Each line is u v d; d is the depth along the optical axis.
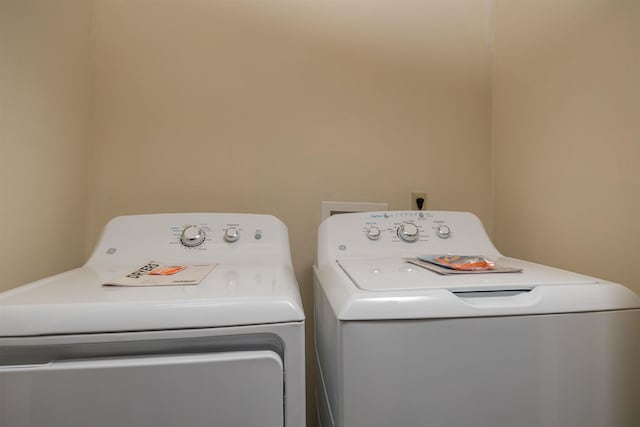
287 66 1.30
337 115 1.32
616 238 0.83
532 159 1.16
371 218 1.05
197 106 1.24
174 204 1.22
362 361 0.55
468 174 1.39
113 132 1.20
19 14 0.83
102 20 1.20
